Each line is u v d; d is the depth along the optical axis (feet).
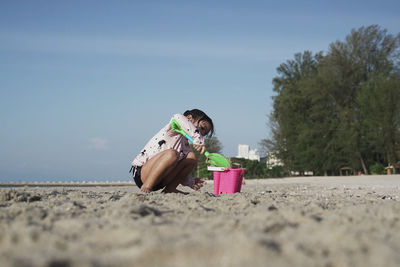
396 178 50.24
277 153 121.29
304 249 4.55
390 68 107.76
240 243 4.49
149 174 13.74
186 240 4.81
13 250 4.61
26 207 8.37
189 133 13.29
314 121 115.85
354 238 4.96
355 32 111.14
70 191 16.43
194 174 93.71
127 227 5.78
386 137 95.14
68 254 4.45
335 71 109.50
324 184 37.60
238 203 10.06
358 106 106.73
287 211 7.29
